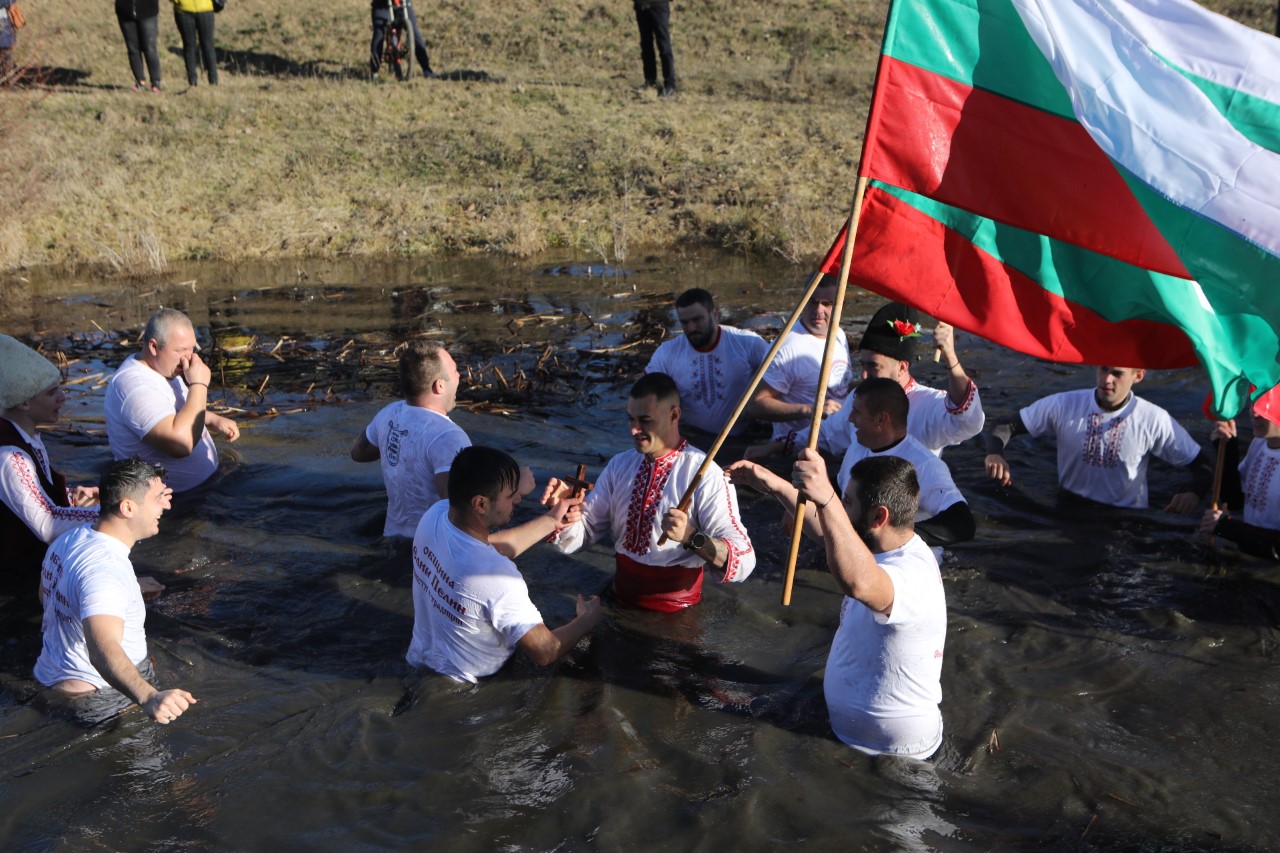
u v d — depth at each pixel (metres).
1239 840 4.16
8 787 4.41
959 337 11.40
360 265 14.86
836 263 4.91
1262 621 5.84
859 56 22.03
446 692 5.07
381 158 17.34
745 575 5.45
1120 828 4.22
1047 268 4.91
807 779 4.48
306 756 4.62
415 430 6.44
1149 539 6.78
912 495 4.38
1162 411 7.09
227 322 12.11
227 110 18.25
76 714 4.91
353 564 6.45
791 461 8.06
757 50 22.45
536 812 4.27
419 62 20.61
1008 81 4.66
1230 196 4.37
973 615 5.90
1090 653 5.54
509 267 14.60
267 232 15.47
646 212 16.06
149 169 16.56
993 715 4.99
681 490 5.57
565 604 6.01
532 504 7.37
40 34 20.52
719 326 8.55
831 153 17.14
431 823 4.20
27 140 16.08
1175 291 4.74
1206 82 4.57
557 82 20.39
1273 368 4.73
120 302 13.00
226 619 5.86
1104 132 4.52
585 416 9.16
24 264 14.52
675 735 4.79
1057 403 7.34
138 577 6.24
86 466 7.98
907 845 4.09
